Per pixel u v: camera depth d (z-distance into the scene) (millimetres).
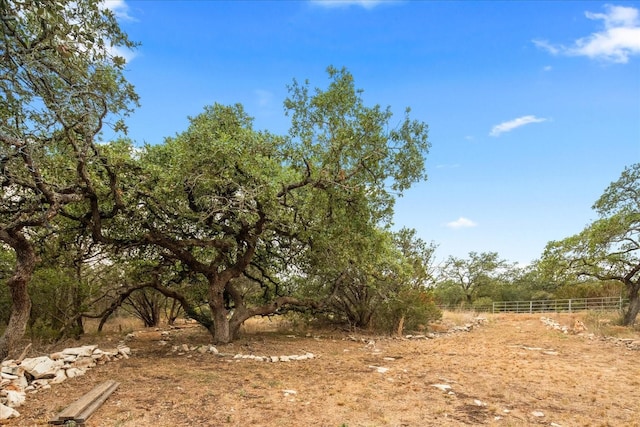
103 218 10047
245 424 5320
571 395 7344
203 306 16031
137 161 9562
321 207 10680
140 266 12883
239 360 9672
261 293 15922
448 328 19922
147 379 7414
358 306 16938
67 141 7641
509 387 7805
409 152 10664
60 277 12281
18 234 7492
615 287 28812
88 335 14539
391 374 8664
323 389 7184
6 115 6395
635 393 7539
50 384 6863
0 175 6742
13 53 5309
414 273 17500
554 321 22531
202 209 10016
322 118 10594
